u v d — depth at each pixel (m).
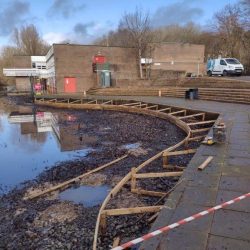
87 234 6.55
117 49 47.03
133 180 8.30
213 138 9.80
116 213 6.23
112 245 5.92
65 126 22.69
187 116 19.03
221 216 5.06
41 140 18.06
